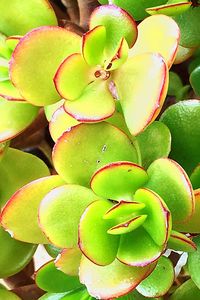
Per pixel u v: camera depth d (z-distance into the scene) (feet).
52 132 1.13
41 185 1.11
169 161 1.02
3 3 1.20
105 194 1.06
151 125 1.13
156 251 1.01
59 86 1.07
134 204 1.01
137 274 1.04
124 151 1.09
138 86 1.05
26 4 1.21
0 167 1.27
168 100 1.51
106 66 1.08
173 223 1.05
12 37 1.15
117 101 1.13
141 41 1.09
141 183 1.05
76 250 1.11
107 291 1.03
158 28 1.07
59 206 1.06
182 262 1.28
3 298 1.29
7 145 1.22
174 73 1.48
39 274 1.21
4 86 1.15
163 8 1.14
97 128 1.08
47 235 1.06
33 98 1.10
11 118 1.18
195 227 1.09
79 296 1.23
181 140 1.17
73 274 1.13
